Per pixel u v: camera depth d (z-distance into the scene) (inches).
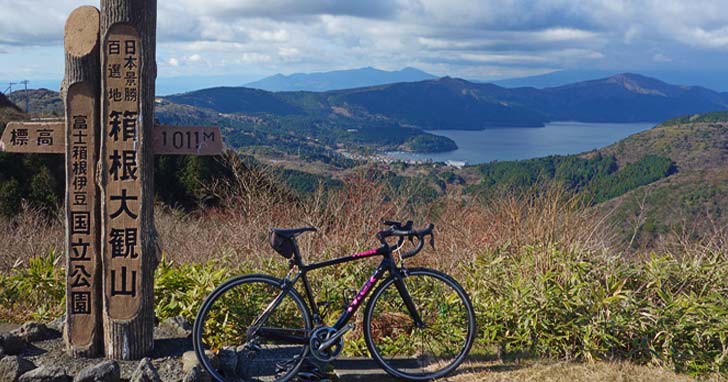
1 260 290.2
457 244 253.3
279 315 172.2
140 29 135.6
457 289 155.5
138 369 131.2
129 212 139.3
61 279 199.9
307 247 234.5
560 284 185.6
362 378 148.8
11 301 195.0
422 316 174.6
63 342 150.4
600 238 217.0
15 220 479.8
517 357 164.6
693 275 192.5
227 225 329.7
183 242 321.1
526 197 235.8
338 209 274.2
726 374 154.8
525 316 171.9
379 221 266.5
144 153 138.5
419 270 153.3
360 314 179.3
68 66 136.4
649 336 166.2
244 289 176.2
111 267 139.8
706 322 163.3
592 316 168.9
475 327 155.5
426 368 154.6
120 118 136.9
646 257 212.2
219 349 150.3
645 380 149.6
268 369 147.2
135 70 136.3
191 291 180.1
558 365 157.6
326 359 143.6
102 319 143.2
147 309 142.6
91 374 128.6
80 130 138.1
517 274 194.1
